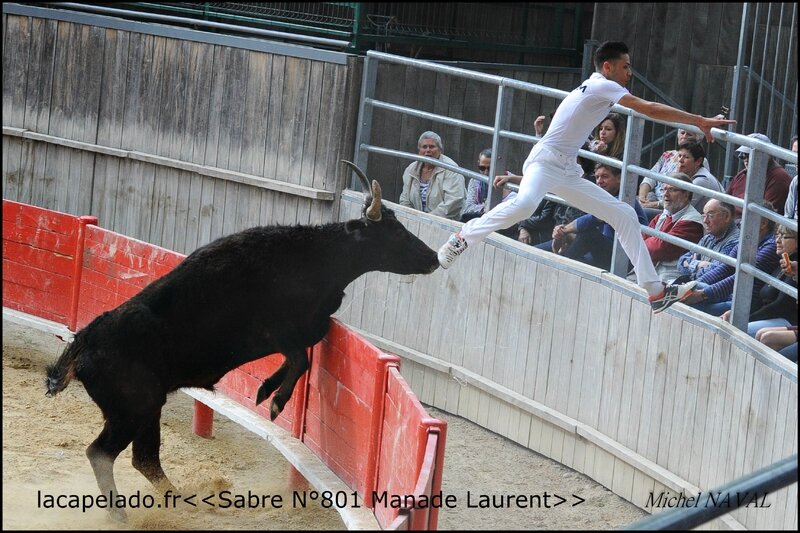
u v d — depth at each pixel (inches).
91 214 668.1
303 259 376.8
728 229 414.0
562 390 441.1
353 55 548.1
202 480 401.1
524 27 735.1
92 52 660.7
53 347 570.9
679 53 682.8
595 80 377.7
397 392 314.5
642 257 379.9
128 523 350.6
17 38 693.3
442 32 665.0
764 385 331.0
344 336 363.3
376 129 570.9
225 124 603.5
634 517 386.0
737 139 357.4
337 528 356.2
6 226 534.0
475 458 441.1
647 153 673.0
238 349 378.3
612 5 689.0
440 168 535.5
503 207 382.3
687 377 378.0
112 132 656.4
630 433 405.7
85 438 434.9
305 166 569.0
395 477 308.5
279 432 399.9
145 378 363.3
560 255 466.0
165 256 459.5
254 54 586.6
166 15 687.7
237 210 598.9
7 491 368.8
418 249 386.6
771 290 392.2
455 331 495.2
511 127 641.0
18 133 690.2
